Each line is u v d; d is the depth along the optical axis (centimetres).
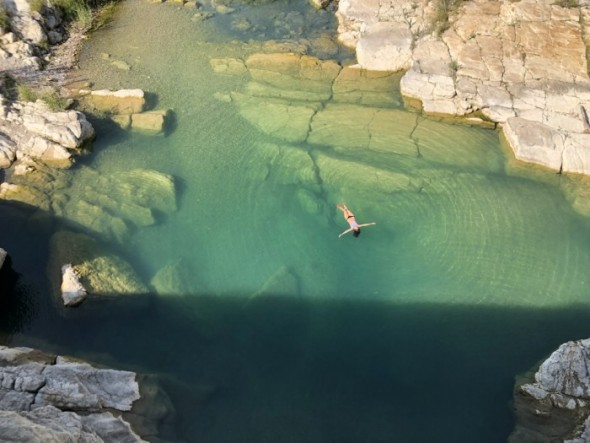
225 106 1858
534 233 1462
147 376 1123
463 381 1194
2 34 1984
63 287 1283
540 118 1712
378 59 1975
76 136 1633
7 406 955
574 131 1669
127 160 1666
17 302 1320
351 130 1752
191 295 1342
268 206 1544
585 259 1405
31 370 1041
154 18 2295
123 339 1263
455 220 1492
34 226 1455
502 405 1152
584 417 1043
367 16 2139
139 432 1000
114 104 1812
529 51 1905
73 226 1459
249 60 2039
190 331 1284
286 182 1602
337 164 1634
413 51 1966
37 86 1872
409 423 1130
